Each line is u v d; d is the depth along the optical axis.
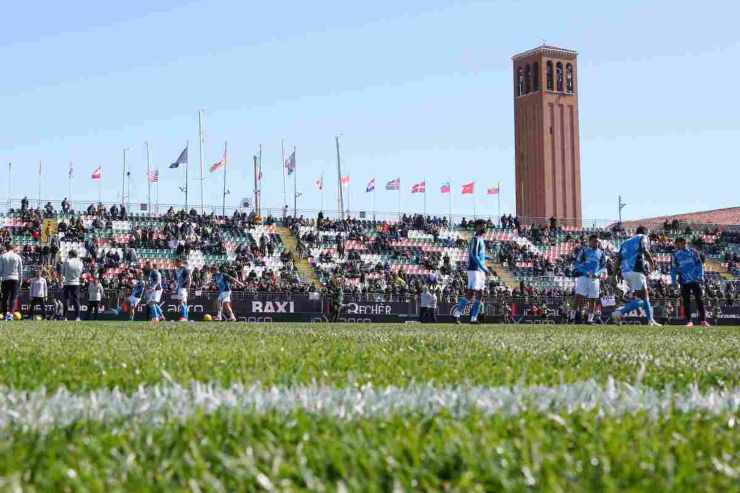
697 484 2.47
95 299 34.78
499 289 48.09
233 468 2.64
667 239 61.31
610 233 61.94
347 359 6.82
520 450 2.88
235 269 47.62
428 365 6.30
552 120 114.94
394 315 42.12
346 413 3.67
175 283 39.91
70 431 3.26
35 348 8.06
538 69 115.38
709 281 54.25
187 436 3.12
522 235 61.19
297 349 8.18
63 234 49.50
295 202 74.62
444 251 57.28
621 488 2.46
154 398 4.02
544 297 42.94
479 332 14.48
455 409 3.78
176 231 52.38
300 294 40.19
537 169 115.12
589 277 25.38
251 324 20.83
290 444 3.02
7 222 49.78
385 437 3.12
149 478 2.58
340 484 2.37
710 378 5.73
